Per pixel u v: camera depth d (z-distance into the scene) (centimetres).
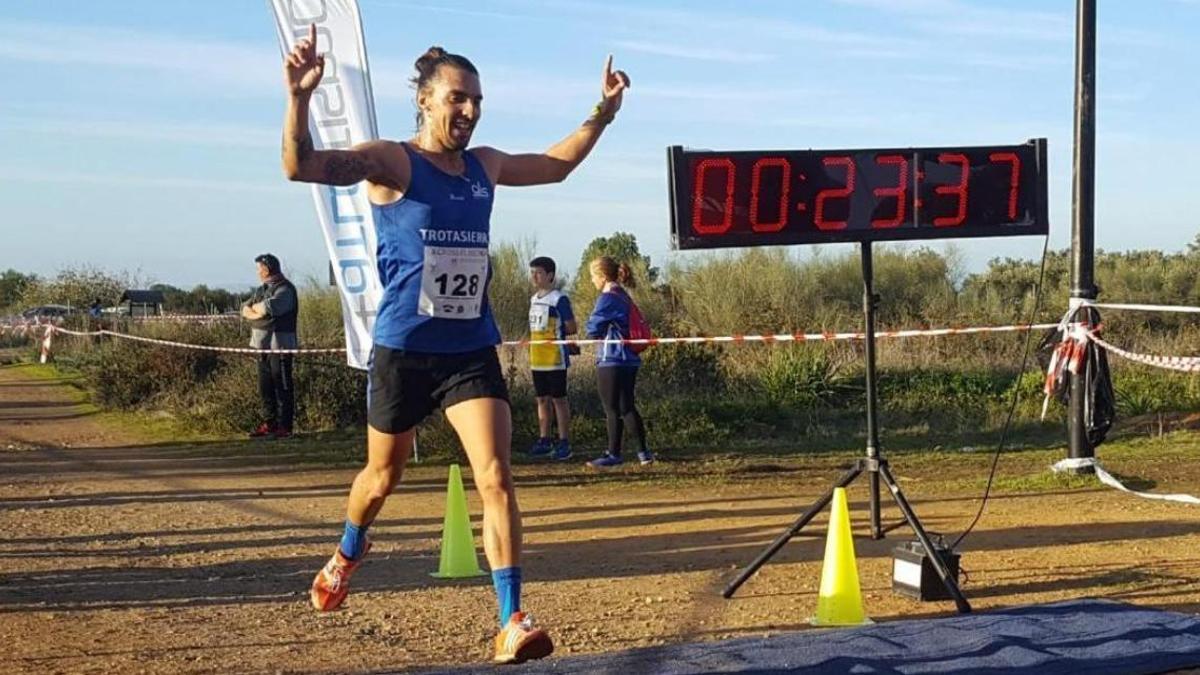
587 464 1237
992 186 646
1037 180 651
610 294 1216
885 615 604
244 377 1558
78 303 3700
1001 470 1157
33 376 2616
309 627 588
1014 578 678
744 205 618
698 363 1734
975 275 2567
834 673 482
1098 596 634
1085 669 485
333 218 1058
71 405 1948
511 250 2166
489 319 468
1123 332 2025
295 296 1457
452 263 449
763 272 2191
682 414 1474
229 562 757
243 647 548
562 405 1269
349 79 1016
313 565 748
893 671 483
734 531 851
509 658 435
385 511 963
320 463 1259
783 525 870
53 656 529
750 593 656
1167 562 713
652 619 599
